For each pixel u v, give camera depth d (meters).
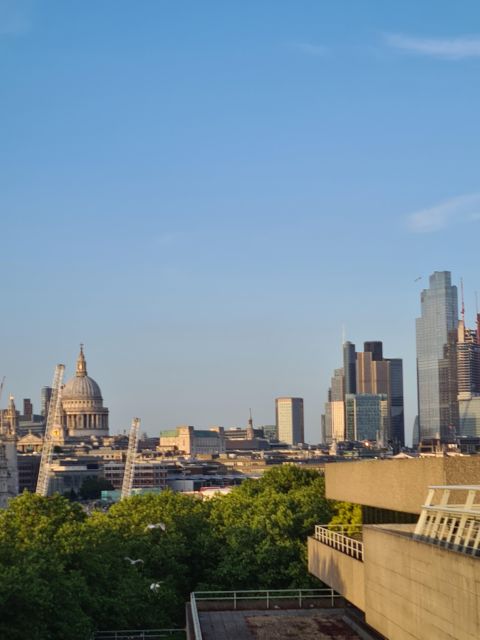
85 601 124.25
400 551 70.19
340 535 102.94
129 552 151.75
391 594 72.56
